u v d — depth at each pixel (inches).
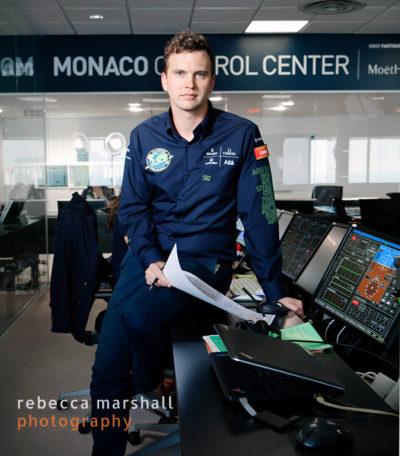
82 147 270.8
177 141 57.2
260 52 271.0
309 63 273.0
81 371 143.3
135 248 59.9
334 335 64.1
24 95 217.6
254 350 40.6
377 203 102.6
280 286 60.2
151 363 56.8
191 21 246.8
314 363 41.6
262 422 34.2
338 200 167.2
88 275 104.4
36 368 145.6
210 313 58.7
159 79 267.6
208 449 31.2
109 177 272.5
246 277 106.1
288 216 119.0
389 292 54.9
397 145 282.0
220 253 58.9
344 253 67.5
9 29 195.2
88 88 266.5
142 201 61.2
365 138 281.9
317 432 30.9
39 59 256.7
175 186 57.7
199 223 57.5
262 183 58.2
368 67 274.7
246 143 57.1
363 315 57.3
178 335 52.2
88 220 104.7
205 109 56.3
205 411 36.4
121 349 63.9
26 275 215.8
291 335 51.8
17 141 201.5
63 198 271.1
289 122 278.4
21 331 181.5
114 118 270.4
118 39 264.5
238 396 37.1
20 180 205.2
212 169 56.7
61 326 105.3
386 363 52.1
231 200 58.7
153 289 55.3
